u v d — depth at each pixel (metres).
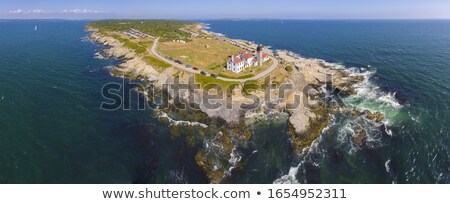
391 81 97.38
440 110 74.62
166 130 66.00
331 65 120.62
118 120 70.31
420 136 63.12
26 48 157.12
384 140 62.03
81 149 58.19
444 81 95.75
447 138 62.25
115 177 50.94
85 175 51.03
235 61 93.88
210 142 61.31
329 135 63.94
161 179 50.59
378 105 78.62
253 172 52.88
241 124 68.69
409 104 78.69
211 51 130.88
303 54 151.50
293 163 55.34
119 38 173.00
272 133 65.69
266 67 100.12
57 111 73.69
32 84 92.38
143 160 55.44
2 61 121.12
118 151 58.00
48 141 60.16
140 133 64.50
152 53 121.81
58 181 49.16
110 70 111.69
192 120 70.31
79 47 165.50
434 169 53.38
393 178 51.25
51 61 124.75
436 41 190.62
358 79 99.00
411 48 158.62
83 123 68.31
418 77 100.44
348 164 55.00
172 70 97.19
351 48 164.25
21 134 62.09
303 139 62.03
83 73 107.81
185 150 58.56
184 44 148.62
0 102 76.69
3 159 53.62
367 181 50.59
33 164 52.88
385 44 177.62
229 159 56.22
